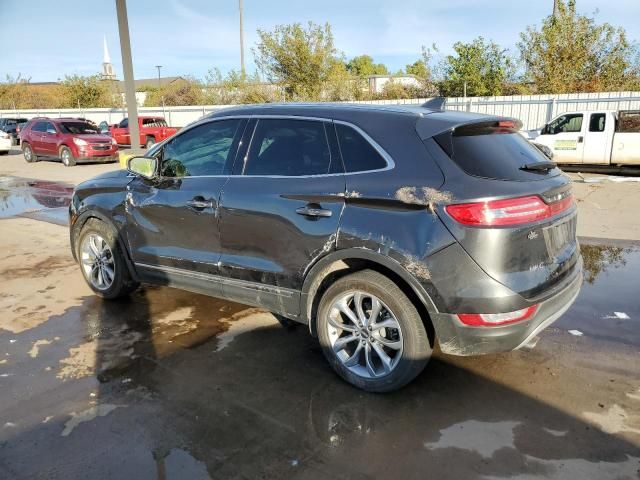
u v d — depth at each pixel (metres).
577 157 14.81
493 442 2.85
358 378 3.38
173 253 4.26
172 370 3.69
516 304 2.90
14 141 29.31
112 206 4.70
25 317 4.66
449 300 2.94
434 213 2.94
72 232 5.20
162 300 5.07
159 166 4.40
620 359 3.72
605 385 3.39
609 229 7.75
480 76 25.84
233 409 3.20
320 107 3.62
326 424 3.03
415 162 3.08
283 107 3.78
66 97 41.81
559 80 24.09
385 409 3.18
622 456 2.71
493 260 2.86
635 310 4.59
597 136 14.44
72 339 4.20
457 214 2.88
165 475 2.62
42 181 14.70
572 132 14.83
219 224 3.86
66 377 3.60
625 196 10.62
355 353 3.41
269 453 2.79
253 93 30.22
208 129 4.13
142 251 4.52
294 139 3.61
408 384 3.45
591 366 3.63
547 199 3.04
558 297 3.14
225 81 32.03
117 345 4.09
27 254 6.80
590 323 4.33
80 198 5.04
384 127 3.27
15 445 2.86
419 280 2.98
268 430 2.98
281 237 3.52
